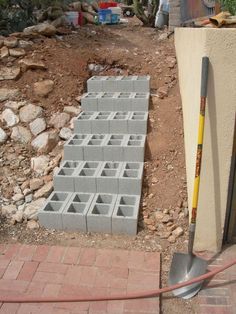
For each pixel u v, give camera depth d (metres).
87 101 4.72
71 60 5.38
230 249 3.07
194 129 3.03
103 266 2.89
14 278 2.79
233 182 2.90
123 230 3.27
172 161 4.00
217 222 2.94
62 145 4.36
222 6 4.24
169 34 6.81
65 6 7.61
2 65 5.03
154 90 5.18
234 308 2.53
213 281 2.74
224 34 2.42
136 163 3.95
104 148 3.98
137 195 3.62
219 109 2.61
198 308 2.54
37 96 4.80
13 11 6.77
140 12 8.20
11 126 4.50
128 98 4.69
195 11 4.62
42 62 5.11
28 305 2.55
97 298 2.55
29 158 4.25
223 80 2.53
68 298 2.55
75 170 3.83
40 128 4.50
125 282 2.73
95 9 9.21
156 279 2.75
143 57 5.83
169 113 4.62
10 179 3.99
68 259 2.98
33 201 3.71
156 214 3.46
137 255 3.01
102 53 5.77
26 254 3.05
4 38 5.35
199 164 2.62
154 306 2.51
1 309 2.52
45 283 2.74
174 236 3.22
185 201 3.57
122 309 2.50
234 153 2.79
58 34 6.29
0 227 3.41
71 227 3.34
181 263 2.79
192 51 3.29
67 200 3.55
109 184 3.65
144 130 4.30
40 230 3.36
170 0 6.72
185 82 4.05
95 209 3.44
